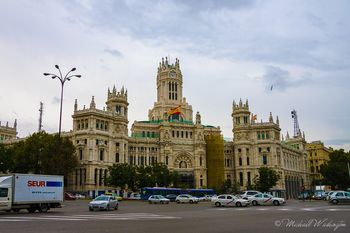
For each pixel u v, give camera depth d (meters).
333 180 173.62
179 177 153.00
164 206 80.81
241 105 184.00
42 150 124.81
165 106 191.62
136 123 177.38
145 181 130.62
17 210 57.12
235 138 182.50
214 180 173.25
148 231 29.20
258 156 176.62
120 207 75.25
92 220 39.47
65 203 89.69
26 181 53.56
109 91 164.25
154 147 171.12
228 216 46.50
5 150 131.50
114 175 127.12
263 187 146.50
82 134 146.12
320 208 65.62
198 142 174.75
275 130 180.00
